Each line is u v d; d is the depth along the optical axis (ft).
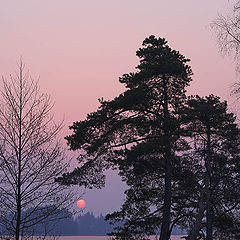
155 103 107.55
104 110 103.30
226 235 115.24
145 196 113.29
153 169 107.04
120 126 103.40
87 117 103.60
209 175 111.96
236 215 114.73
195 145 113.39
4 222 46.14
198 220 112.16
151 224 108.68
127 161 100.83
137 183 115.34
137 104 104.01
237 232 112.47
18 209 46.85
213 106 114.21
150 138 105.70
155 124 104.94
